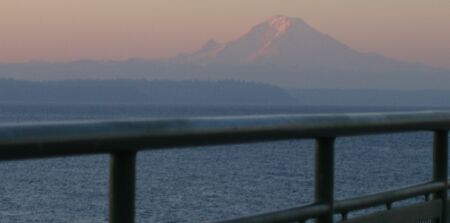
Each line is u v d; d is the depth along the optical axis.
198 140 4.77
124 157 4.39
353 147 133.62
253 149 114.69
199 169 68.50
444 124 7.48
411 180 68.38
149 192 42.44
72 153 4.03
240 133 5.03
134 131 4.34
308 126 5.59
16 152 3.73
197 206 37.00
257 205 41.34
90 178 47.69
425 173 77.25
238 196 44.69
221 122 4.92
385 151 120.31
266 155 99.06
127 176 4.41
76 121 4.10
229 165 76.50
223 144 4.98
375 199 6.50
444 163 7.61
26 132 3.76
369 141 168.25
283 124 5.37
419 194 7.20
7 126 3.71
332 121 5.84
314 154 5.93
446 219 7.74
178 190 45.06
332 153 5.96
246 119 5.11
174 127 4.58
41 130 3.83
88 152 4.13
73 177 48.78
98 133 4.13
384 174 74.75
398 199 6.86
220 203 39.50
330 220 5.93
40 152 3.84
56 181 46.91
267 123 5.25
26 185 45.00
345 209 6.13
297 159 90.12
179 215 33.41
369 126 6.29
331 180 5.94
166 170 61.31
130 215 4.42
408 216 7.07
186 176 58.84
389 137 196.62
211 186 51.56
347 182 63.91
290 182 57.09
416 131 7.09
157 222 30.95
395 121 6.59
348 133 6.05
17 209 35.03
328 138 5.91
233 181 57.91
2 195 39.84
